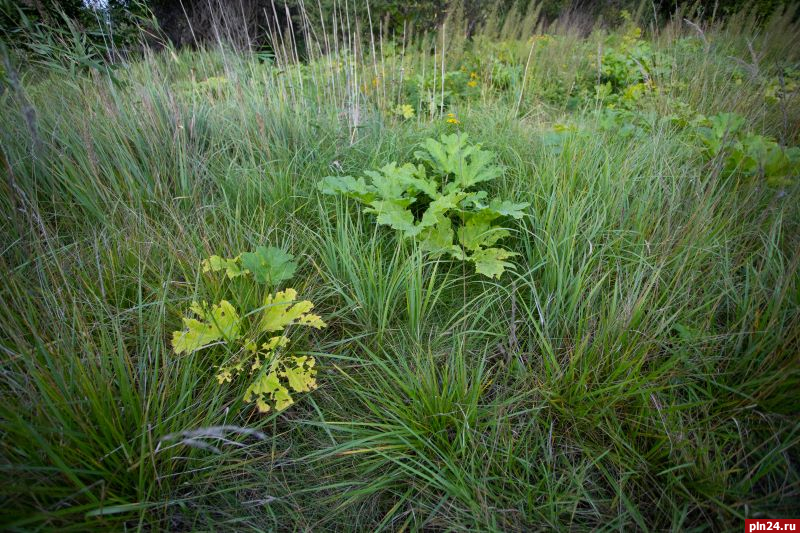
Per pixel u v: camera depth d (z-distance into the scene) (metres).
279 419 1.39
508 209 1.88
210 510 1.16
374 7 5.86
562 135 2.71
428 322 1.72
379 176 2.15
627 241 1.84
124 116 2.33
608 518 1.16
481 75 4.90
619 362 1.39
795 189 1.87
